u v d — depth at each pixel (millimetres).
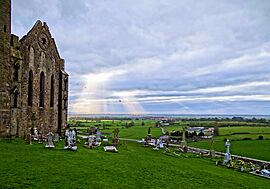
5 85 39125
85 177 20812
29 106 47031
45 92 51969
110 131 114000
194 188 22688
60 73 56719
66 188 17734
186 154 51656
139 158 34656
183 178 25781
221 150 64375
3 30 39125
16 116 41688
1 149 29156
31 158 25469
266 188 27812
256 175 36344
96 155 31797
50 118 53500
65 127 57688
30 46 47625
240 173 36312
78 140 47094
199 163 40969
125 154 36812
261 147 67500
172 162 35938
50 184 18156
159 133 110750
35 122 48438
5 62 39281
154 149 52812
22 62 44969
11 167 21359
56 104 55688
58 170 21891
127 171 24875
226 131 113625
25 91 45719
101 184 19516
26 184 17641
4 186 16781
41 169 21625
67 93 58469
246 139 84562
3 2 39281
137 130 127250
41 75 51219
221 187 24703
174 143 77188
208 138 89438
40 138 40844
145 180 22672
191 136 94062
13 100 41094
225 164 41812
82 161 26719
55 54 55469
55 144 37156
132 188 19812
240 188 25625
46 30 52594
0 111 37844
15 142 35656
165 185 22062
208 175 29531
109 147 39531
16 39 42875
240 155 57156
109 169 24625
